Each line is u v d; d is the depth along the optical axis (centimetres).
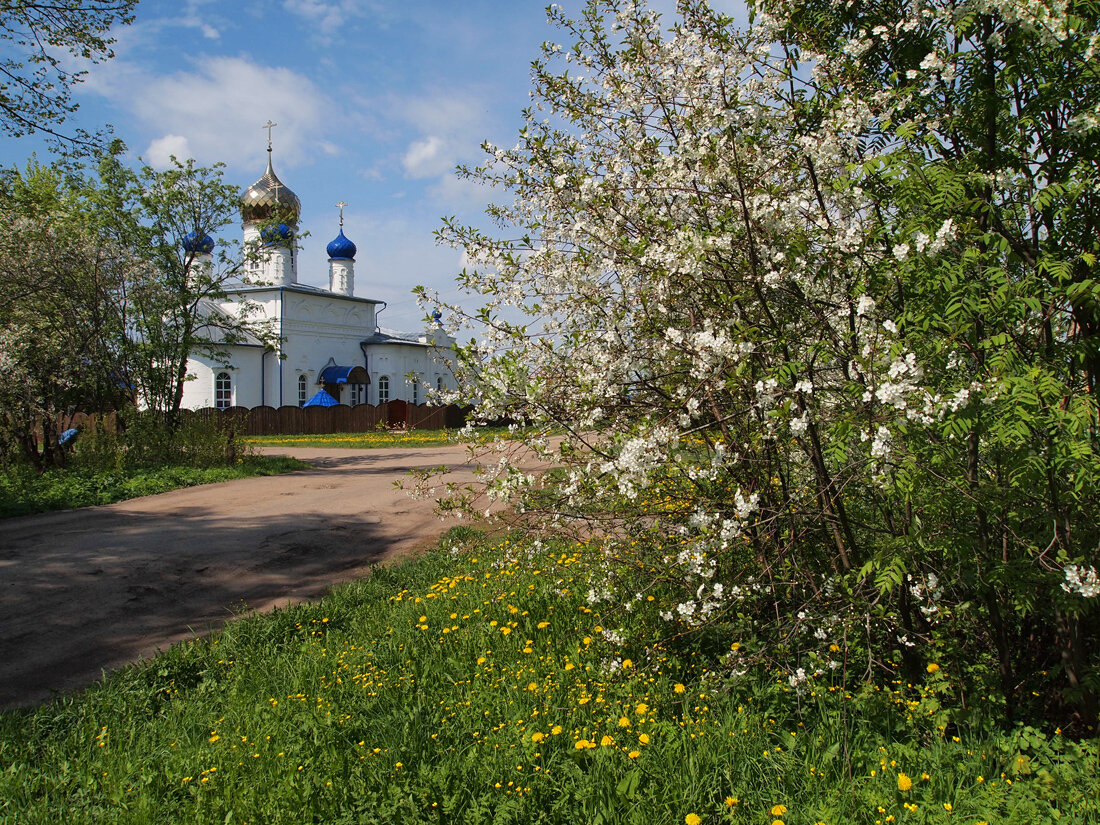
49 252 1497
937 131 367
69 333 1548
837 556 404
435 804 286
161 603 665
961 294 285
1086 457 265
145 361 1723
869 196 364
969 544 306
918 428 292
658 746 319
